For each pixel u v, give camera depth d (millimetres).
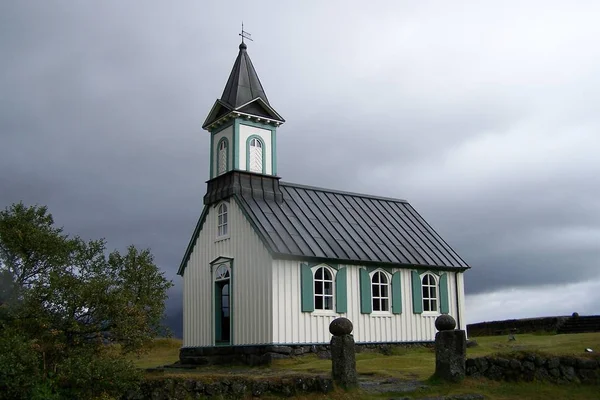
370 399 16328
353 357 17312
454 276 32156
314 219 29141
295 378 16703
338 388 16969
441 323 18531
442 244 32906
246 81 29969
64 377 14188
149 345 16438
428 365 22500
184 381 15789
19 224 15617
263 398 16172
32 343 14070
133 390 15359
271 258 25516
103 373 14391
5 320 14781
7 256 15375
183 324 30984
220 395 15938
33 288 14828
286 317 25375
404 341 29125
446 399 16359
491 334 42000
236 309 27266
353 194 33406
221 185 29266
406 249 30688
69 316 14914
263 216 27188
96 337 15531
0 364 13219
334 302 27078
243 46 31312
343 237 28812
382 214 33094
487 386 17766
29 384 13539
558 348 23641
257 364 25219
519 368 18125
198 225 30703
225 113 29531
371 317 28188
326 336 26438
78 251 16312
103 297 15109
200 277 30141
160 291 16891
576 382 17781
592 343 24719
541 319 39000
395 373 20422
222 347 27375
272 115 30016
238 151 28781
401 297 29484
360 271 28219
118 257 16812
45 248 15625
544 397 16906
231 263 27891
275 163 29953
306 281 26188
